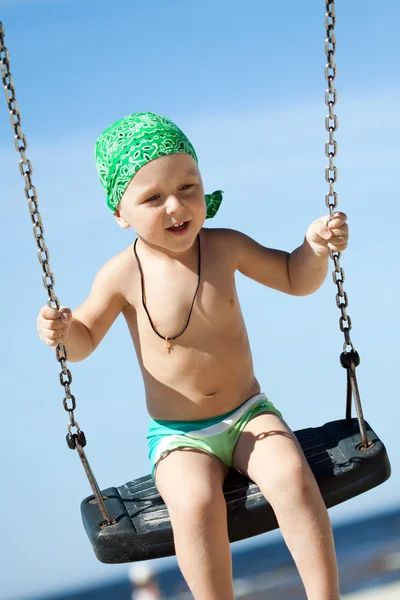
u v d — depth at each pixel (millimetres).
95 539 3178
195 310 3322
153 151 3184
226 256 3400
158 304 3340
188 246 3229
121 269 3410
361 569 7457
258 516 3082
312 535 2984
